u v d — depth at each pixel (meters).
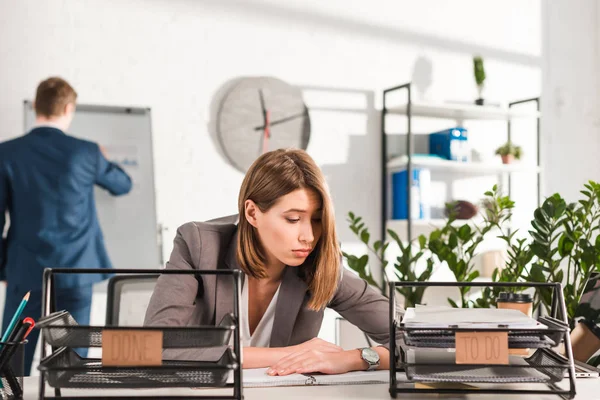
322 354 1.28
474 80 4.15
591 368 1.22
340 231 3.85
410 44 4.04
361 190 3.91
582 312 1.32
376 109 3.96
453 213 2.02
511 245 1.66
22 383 1.02
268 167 1.33
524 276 1.57
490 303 1.67
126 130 3.48
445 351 1.03
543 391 0.99
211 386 0.92
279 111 3.75
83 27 3.46
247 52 3.72
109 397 0.91
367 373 1.24
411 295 1.93
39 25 3.39
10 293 3.20
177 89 3.59
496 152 4.09
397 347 1.07
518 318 1.01
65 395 1.01
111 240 3.41
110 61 3.49
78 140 3.34
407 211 3.70
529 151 4.27
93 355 3.21
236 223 1.63
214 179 3.64
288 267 1.49
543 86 4.31
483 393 0.99
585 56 4.41
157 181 3.55
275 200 1.31
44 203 3.25
